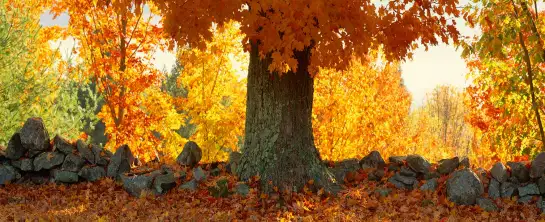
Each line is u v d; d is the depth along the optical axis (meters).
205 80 17.33
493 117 15.91
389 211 8.29
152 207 8.34
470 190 8.74
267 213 8.23
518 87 13.01
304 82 9.38
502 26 11.78
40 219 6.89
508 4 12.27
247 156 9.52
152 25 16.64
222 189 9.05
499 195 8.95
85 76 16.56
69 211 7.77
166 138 18.03
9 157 10.20
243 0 7.36
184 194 9.12
